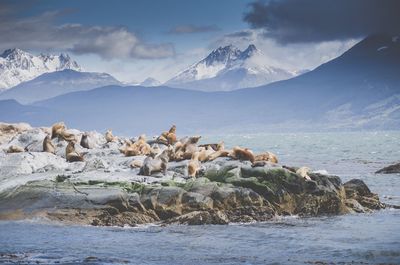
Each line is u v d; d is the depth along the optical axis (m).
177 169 63.38
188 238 46.06
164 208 53.34
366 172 109.31
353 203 60.34
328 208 58.25
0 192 55.34
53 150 73.94
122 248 42.44
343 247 42.69
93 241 44.53
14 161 64.19
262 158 68.31
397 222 53.31
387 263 37.78
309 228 50.31
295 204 57.66
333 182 61.25
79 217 51.44
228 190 55.19
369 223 52.91
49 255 39.78
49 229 48.28
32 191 54.16
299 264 37.69
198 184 56.03
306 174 60.09
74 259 38.62
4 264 37.00
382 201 69.00
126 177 57.66
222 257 39.81
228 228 50.25
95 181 55.62
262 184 57.09
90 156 74.38
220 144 75.62
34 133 79.94
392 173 104.38
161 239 45.56
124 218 51.47
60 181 56.59
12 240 44.28
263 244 43.94
